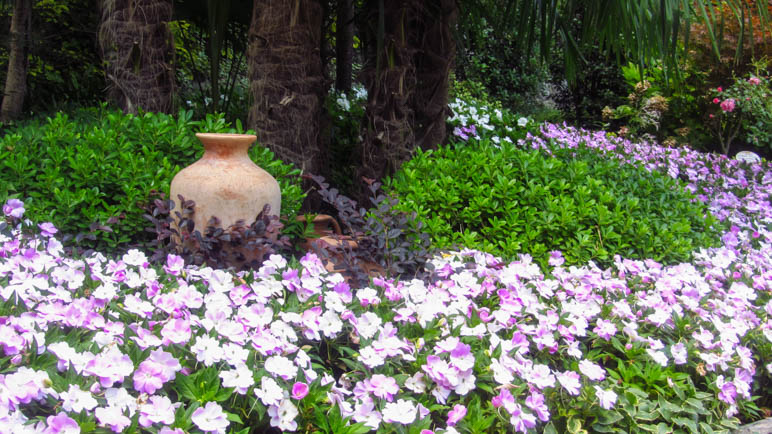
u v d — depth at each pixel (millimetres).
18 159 2844
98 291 1857
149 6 3746
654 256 3268
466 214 3242
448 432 1542
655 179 4324
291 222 2943
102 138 3086
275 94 3727
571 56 4641
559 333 2098
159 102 3855
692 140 9258
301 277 2107
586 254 3102
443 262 2578
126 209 2791
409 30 4000
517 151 4047
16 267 1941
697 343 2229
